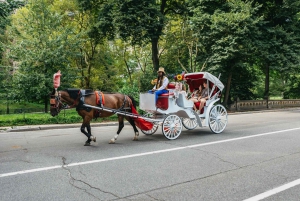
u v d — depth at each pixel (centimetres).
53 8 2469
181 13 2708
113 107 929
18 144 909
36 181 541
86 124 877
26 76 1738
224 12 2148
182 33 2680
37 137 1057
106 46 2998
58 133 1166
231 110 2436
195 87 1225
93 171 604
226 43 2062
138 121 968
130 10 2020
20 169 618
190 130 1216
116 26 2080
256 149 824
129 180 548
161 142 934
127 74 3634
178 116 1006
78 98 858
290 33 2372
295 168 634
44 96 1867
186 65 3159
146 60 3441
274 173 596
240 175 582
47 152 785
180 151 795
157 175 579
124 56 3253
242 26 2047
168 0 2680
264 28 2398
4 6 1485
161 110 982
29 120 1361
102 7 2211
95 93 895
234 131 1182
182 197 465
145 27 2081
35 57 1762
